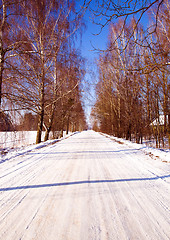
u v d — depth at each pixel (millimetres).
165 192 2676
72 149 7750
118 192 2686
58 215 1997
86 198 2467
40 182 3174
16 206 2230
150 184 3031
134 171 3904
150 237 1584
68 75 11484
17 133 8273
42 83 10188
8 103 7359
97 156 5918
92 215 1989
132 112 11641
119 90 13523
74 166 4426
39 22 8461
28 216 1979
